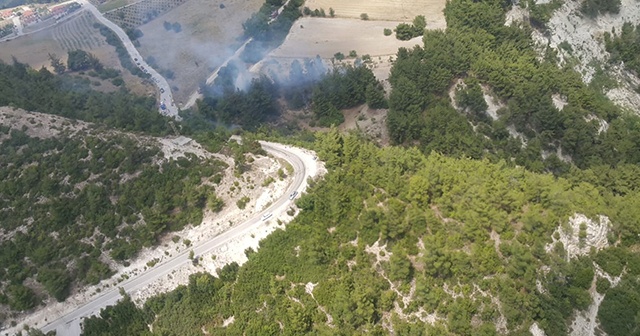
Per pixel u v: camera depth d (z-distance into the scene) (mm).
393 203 117688
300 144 153875
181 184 133125
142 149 141500
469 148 159750
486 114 178000
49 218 126688
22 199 130250
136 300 117062
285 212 125875
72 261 123000
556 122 164000
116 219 127375
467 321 103188
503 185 117438
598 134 166500
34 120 151750
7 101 162250
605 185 137500
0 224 126812
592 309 109562
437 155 141000
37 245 123875
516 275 107562
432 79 184875
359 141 148125
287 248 117500
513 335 104500
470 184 119938
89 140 143250
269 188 132750
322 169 137375
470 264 108188
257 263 116562
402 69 193375
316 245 113188
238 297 112438
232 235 125062
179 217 128375
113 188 133000
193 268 121125
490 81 179750
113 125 159875
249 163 140125
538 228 111500
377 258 112938
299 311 106125
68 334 114375
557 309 107938
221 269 118688
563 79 183250
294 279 112688
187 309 113062
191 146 148375
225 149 147000
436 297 104812
